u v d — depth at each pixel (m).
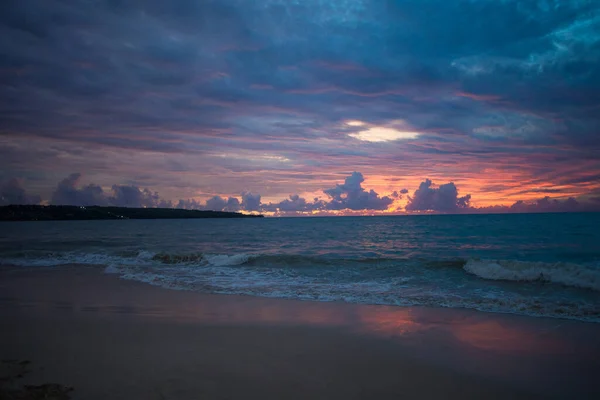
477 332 6.14
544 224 46.53
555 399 3.83
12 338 5.65
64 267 14.53
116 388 3.78
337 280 11.60
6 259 16.84
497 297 8.98
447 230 39.34
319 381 4.13
